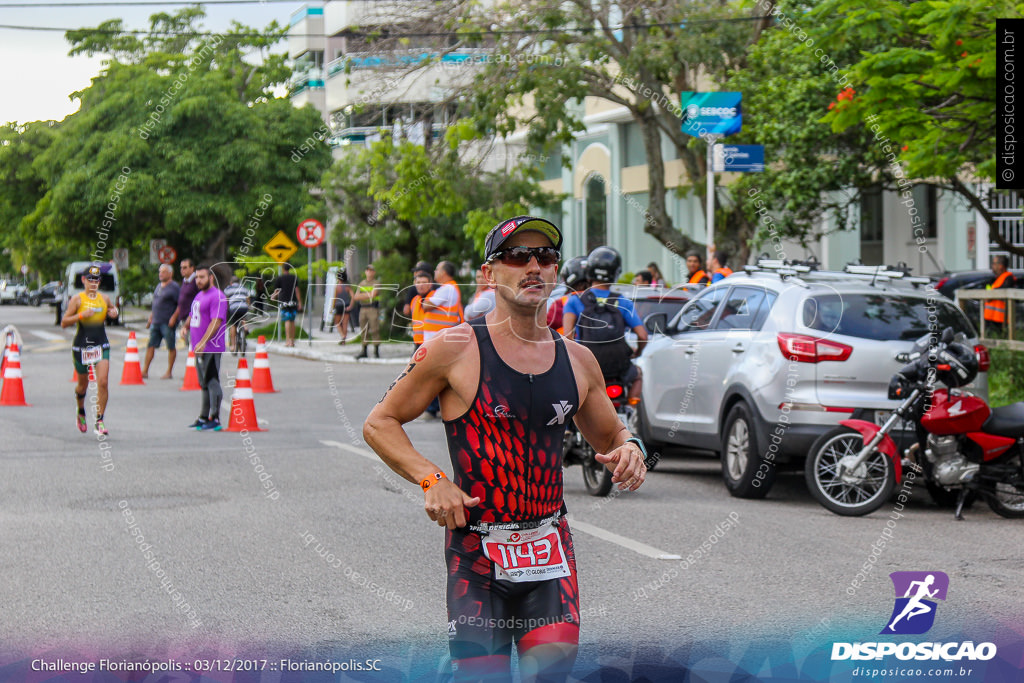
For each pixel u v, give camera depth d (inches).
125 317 1748.3
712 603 257.4
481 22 863.1
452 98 909.8
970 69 483.2
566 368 151.4
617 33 924.0
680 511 375.2
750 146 704.4
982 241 992.9
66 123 1542.8
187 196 1387.8
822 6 511.8
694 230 1061.1
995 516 378.6
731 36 816.3
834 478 376.5
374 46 918.4
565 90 842.2
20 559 296.2
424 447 516.7
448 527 145.6
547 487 150.4
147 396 740.0
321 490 402.3
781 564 296.7
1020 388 590.9
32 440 527.8
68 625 237.5
